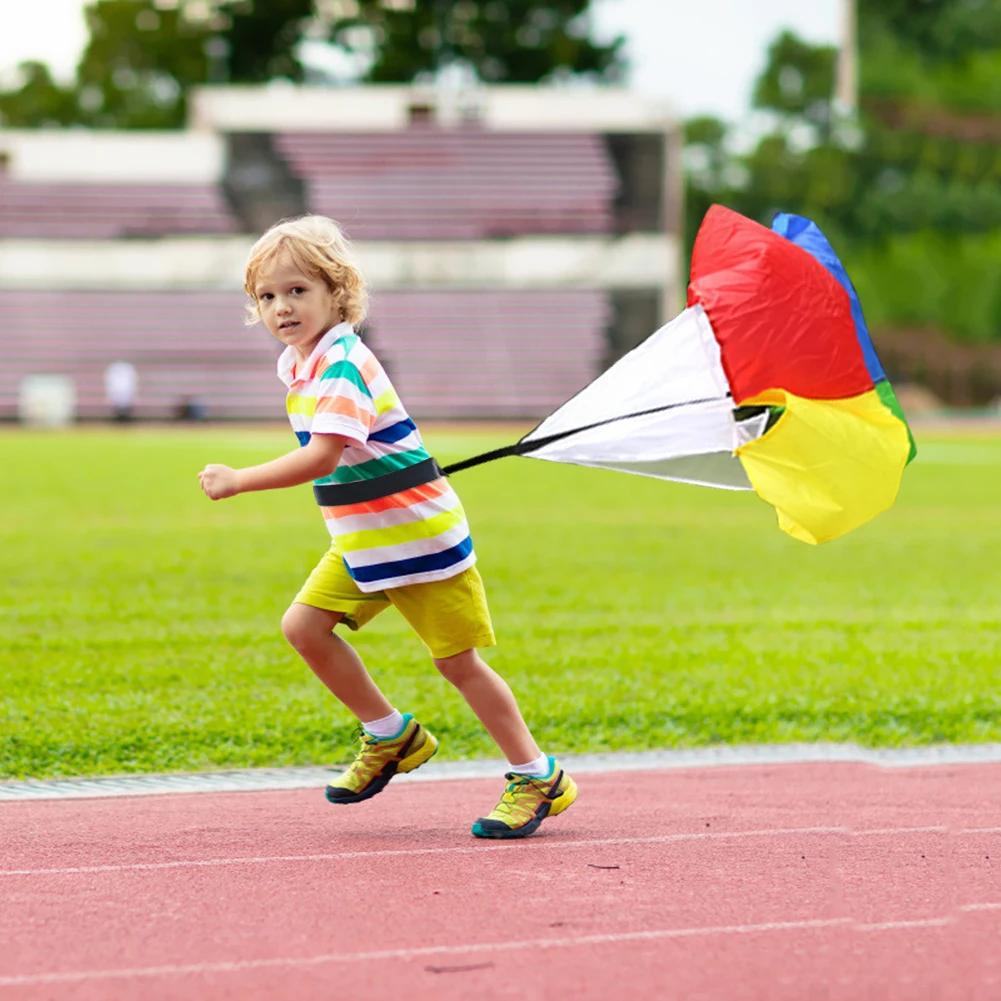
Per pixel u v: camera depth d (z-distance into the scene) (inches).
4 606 1133.7
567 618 1093.8
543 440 540.1
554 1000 364.5
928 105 7780.5
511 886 463.5
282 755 677.3
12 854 505.7
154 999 365.4
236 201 6053.2
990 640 1000.2
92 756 665.0
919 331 7308.1
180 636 992.9
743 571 1405.0
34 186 5969.5
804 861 496.4
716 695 796.6
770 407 537.3
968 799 597.9
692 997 366.6
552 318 5772.6
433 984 374.6
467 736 711.7
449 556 524.4
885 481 538.6
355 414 499.8
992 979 379.9
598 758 682.2
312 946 402.9
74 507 2057.1
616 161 6210.6
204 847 516.7
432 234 6018.7
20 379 5418.3
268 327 518.9
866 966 388.5
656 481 2787.9
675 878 474.0
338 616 544.1
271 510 2039.9
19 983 375.9
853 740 718.5
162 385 5428.2
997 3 7672.2
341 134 6190.9
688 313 548.4
